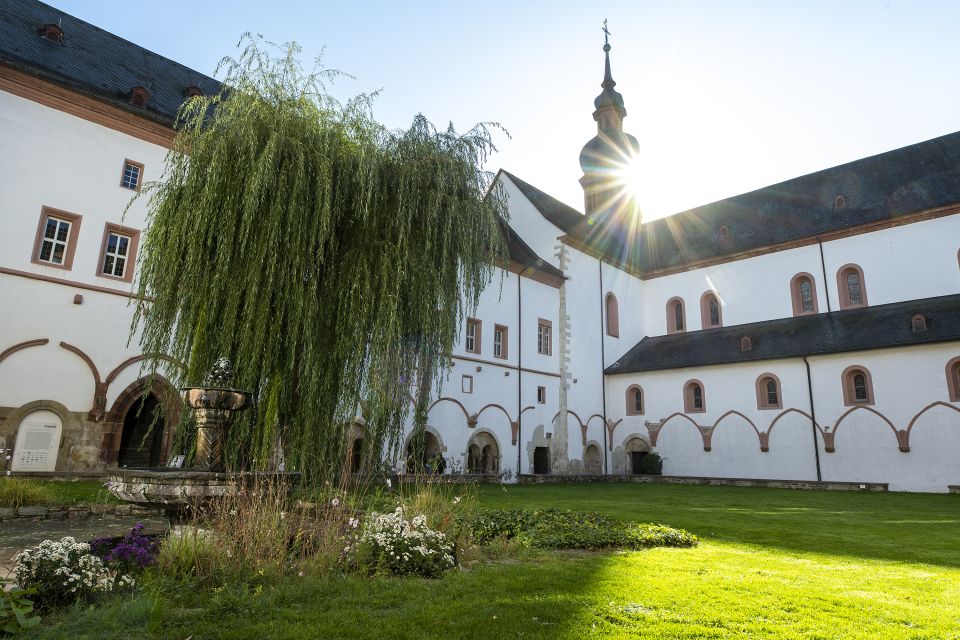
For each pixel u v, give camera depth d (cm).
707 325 3616
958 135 3080
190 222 1070
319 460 1063
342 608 472
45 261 1692
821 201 3406
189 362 1056
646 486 2558
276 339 1063
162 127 1966
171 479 662
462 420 2503
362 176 1141
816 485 2567
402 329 1190
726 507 1532
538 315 3048
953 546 904
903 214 2959
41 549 458
